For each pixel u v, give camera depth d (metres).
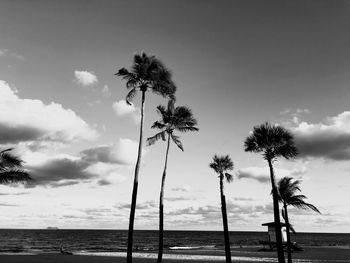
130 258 19.78
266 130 21.27
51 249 73.19
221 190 28.67
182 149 27.16
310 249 60.75
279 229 19.80
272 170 21.23
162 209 24.97
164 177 25.73
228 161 28.88
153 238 164.12
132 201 20.72
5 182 19.47
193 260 39.84
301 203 23.89
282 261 19.17
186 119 27.44
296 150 21.09
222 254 51.22
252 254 49.28
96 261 38.78
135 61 23.56
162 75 23.42
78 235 193.00
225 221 27.80
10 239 130.38
